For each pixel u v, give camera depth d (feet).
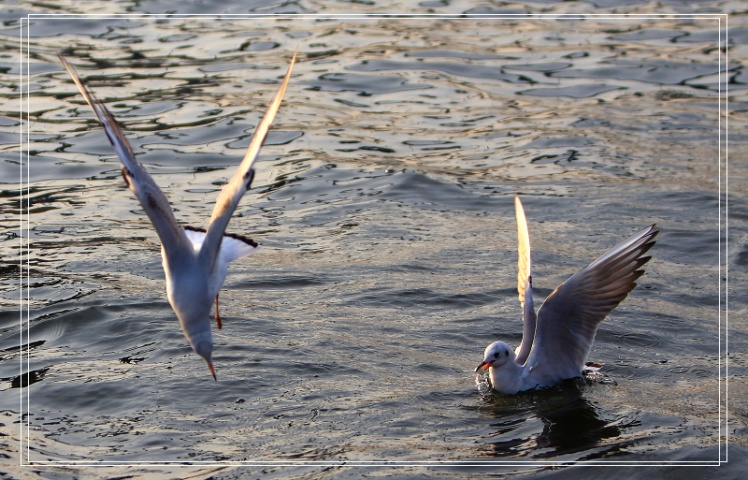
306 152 60.18
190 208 52.13
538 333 35.76
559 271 44.86
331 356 37.19
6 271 44.96
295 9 86.12
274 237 49.08
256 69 72.69
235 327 39.42
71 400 33.86
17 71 70.64
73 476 29.09
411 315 40.91
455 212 52.21
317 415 32.91
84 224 50.96
